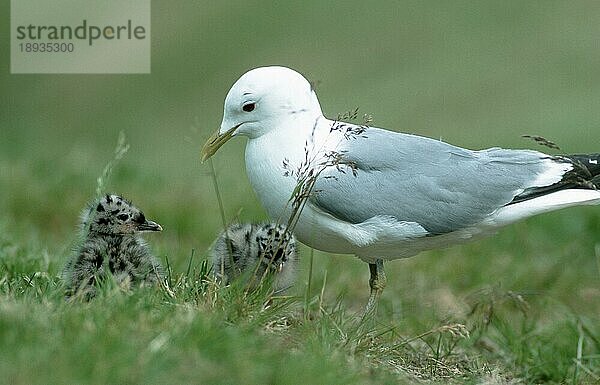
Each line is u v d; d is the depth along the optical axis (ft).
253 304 30.83
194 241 54.29
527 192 34.60
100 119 103.71
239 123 34.47
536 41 104.01
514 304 49.01
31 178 60.39
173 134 100.01
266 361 26.12
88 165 65.46
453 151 34.78
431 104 95.66
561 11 107.65
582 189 34.81
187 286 31.89
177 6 116.98
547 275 51.39
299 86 34.53
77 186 60.59
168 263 35.53
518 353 39.09
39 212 56.70
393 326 36.24
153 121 103.30
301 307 34.24
